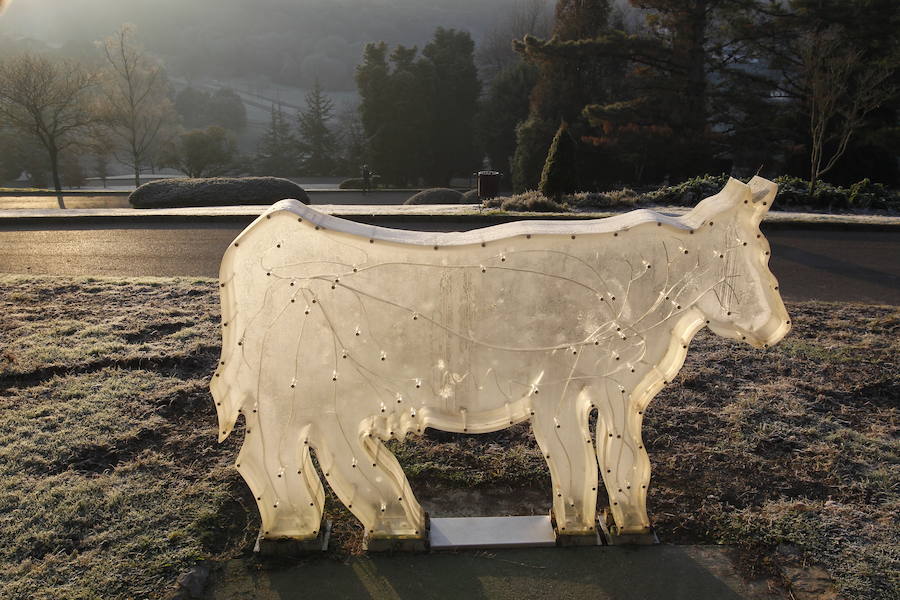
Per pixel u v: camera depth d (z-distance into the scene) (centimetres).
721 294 308
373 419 316
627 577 319
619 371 316
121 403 471
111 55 4069
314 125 5834
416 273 299
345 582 314
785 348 597
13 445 411
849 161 2588
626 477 335
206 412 470
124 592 299
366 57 4622
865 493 384
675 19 2677
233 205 2055
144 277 823
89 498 362
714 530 354
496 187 1894
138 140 4919
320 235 292
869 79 2041
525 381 314
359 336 305
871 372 548
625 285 306
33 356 545
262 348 305
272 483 323
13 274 840
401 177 4716
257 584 312
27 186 5006
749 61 2923
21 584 300
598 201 1716
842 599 301
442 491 395
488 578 318
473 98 4656
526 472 409
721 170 2950
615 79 3366
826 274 913
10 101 3078
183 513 355
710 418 468
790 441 437
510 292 303
